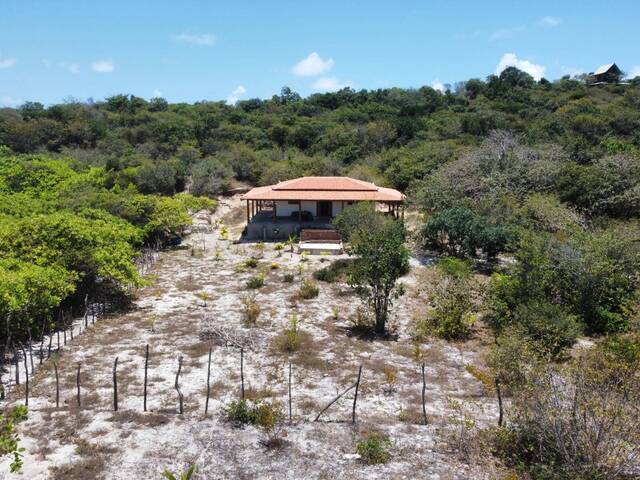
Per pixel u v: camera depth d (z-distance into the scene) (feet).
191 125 196.24
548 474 25.80
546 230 78.33
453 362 44.52
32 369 40.81
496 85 256.73
